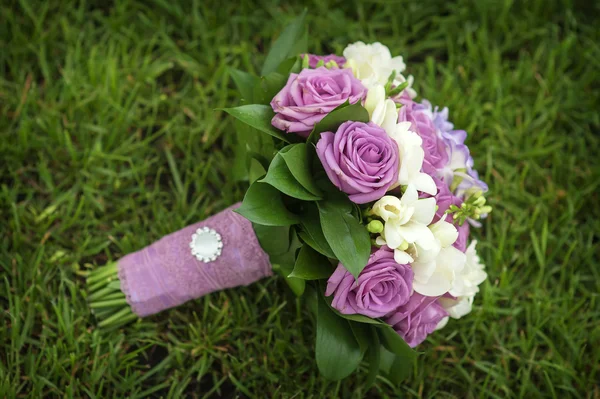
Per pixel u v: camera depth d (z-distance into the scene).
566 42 0.90
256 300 0.78
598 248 0.83
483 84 0.90
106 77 0.84
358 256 0.63
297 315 0.77
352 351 0.68
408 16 0.93
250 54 0.90
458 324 0.79
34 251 0.79
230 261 0.73
